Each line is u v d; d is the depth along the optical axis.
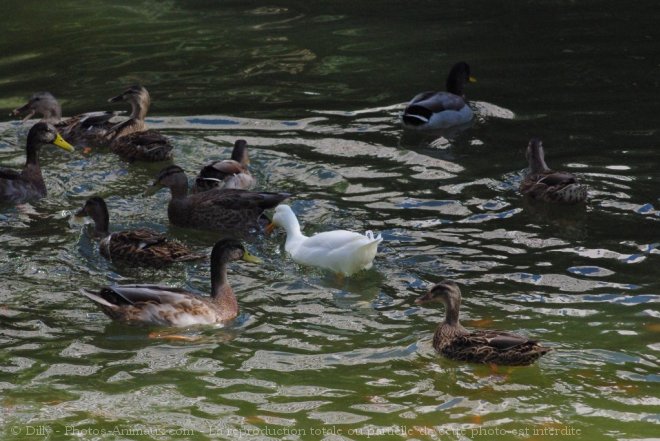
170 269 13.50
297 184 15.98
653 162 16.55
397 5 26.23
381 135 18.03
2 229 14.57
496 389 10.44
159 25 24.77
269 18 25.23
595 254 13.49
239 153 16.47
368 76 21.08
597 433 9.61
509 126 18.44
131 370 10.91
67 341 11.53
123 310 11.91
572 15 24.94
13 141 18.31
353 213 14.88
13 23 25.14
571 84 20.38
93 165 17.20
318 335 11.66
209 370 10.90
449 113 18.41
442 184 15.91
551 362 10.86
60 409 10.14
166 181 15.05
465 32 23.84
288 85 20.61
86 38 23.84
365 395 10.36
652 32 23.41
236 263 13.68
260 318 12.11
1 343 11.44
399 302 12.41
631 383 10.45
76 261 13.60
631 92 19.80
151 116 18.98
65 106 19.64
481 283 12.74
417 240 13.99
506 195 15.48
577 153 17.02
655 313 11.85
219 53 22.64
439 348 11.20
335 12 25.69
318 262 13.38
